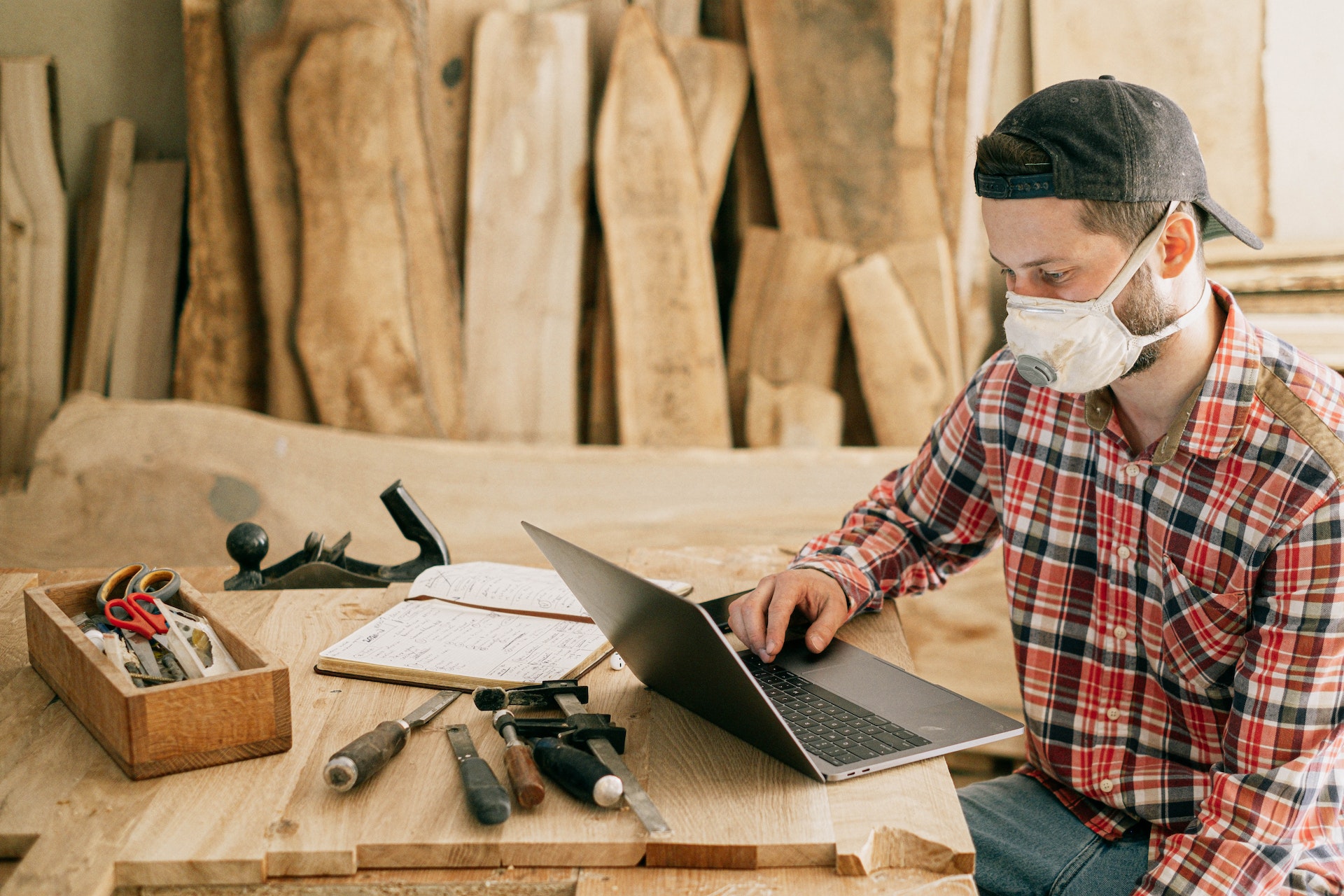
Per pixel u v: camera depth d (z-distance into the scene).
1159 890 1.03
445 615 1.20
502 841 0.80
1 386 2.28
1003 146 0.98
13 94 2.25
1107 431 1.16
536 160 2.24
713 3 2.23
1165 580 1.13
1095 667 1.22
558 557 0.97
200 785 0.87
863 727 0.98
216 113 2.23
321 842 0.80
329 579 1.46
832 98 2.20
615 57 2.19
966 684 2.25
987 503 1.35
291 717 0.98
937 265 2.22
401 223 2.25
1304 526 1.02
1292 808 1.01
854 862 0.79
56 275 2.29
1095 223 0.97
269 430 2.27
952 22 2.15
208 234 2.26
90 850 0.79
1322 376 1.06
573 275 2.27
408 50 2.20
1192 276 1.03
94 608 1.08
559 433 2.31
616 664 1.12
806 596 1.20
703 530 2.28
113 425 2.24
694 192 2.24
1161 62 2.13
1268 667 1.03
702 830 0.82
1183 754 1.18
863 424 2.34
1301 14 2.08
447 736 0.95
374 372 2.28
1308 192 2.12
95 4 2.27
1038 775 1.33
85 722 0.96
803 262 2.26
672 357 2.29
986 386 1.30
